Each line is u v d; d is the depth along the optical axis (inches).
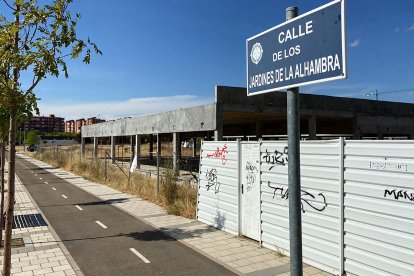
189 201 478.3
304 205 268.1
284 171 287.3
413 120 1016.2
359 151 227.3
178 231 368.2
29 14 207.0
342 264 236.7
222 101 724.0
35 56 202.5
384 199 212.4
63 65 219.6
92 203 548.4
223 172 368.5
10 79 207.2
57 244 330.0
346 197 235.3
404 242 201.8
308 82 107.2
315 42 105.5
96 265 274.4
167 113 928.3
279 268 258.8
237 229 343.9
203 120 763.4
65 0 216.4
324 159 251.8
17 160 1787.6
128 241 336.5
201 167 410.0
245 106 748.6
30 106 226.7
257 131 1137.4
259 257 283.7
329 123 1127.6
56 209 503.8
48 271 262.1
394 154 207.3
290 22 114.6
